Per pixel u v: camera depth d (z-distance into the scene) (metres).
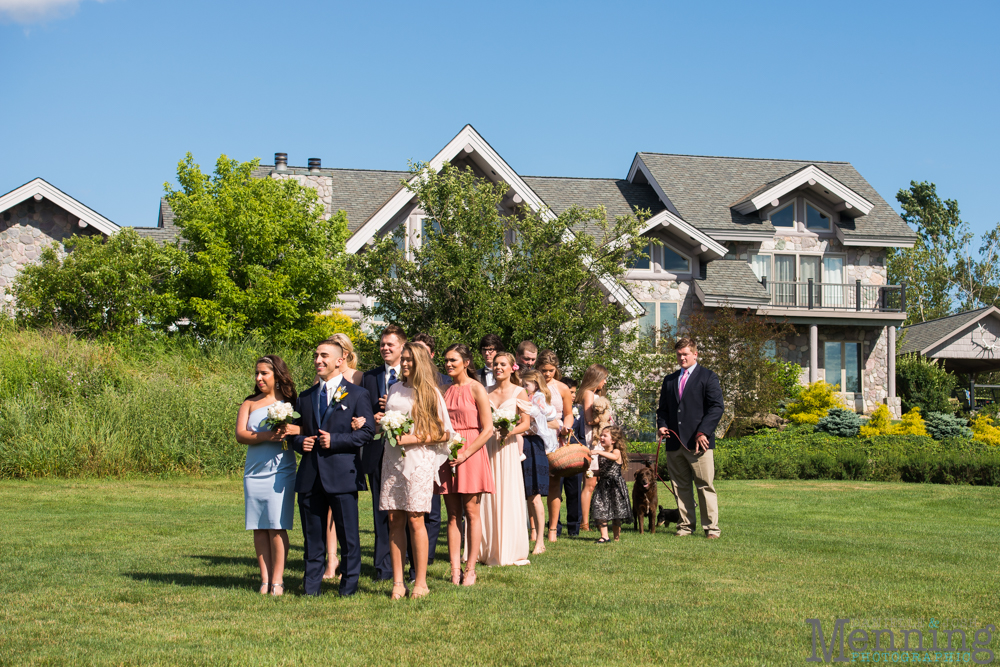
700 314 26.03
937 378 33.78
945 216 65.50
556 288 17.25
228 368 19.23
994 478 18.12
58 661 4.57
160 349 20.11
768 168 34.66
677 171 33.28
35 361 17.92
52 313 21.58
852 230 31.59
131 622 5.49
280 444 6.46
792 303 31.27
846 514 12.95
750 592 6.51
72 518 10.93
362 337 19.02
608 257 18.27
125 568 7.42
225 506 12.57
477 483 6.86
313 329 21.66
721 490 16.28
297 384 19.14
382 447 7.02
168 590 6.49
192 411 16.80
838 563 7.91
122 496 13.41
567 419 9.39
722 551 8.65
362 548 8.99
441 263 17.33
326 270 21.80
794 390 27.72
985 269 61.22
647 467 10.52
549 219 19.00
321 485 6.32
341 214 23.75
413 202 25.64
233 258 21.47
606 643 5.03
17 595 6.27
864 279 32.12
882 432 25.22
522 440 8.34
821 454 19.45
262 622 5.50
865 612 5.88
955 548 9.16
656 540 9.65
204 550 8.55
